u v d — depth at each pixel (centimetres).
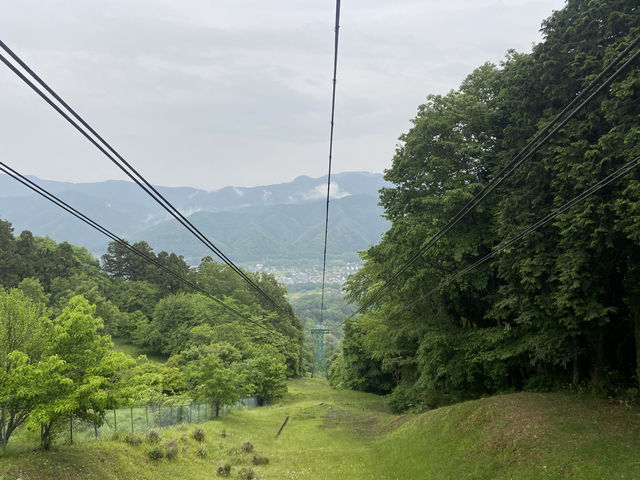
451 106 2486
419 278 2575
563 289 1631
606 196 1566
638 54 531
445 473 1791
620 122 1540
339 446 2725
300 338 11044
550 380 2269
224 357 6300
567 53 1861
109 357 1752
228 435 2897
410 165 2589
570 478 1404
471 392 2856
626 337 1975
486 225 2284
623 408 1764
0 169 733
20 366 1535
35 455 1555
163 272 10156
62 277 8600
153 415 2911
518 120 2103
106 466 1658
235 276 10394
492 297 2336
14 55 471
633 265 1647
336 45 780
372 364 6231
